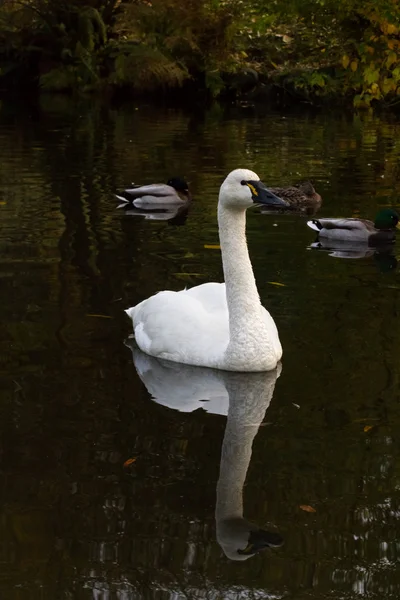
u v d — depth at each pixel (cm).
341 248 1753
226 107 3731
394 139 2881
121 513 809
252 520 802
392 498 839
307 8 3831
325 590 708
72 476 873
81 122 3244
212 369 1157
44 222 1869
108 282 1473
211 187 2267
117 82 3988
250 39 4181
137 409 1022
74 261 1595
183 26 4056
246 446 937
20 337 1222
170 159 2577
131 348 1208
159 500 834
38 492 845
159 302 1234
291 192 2094
